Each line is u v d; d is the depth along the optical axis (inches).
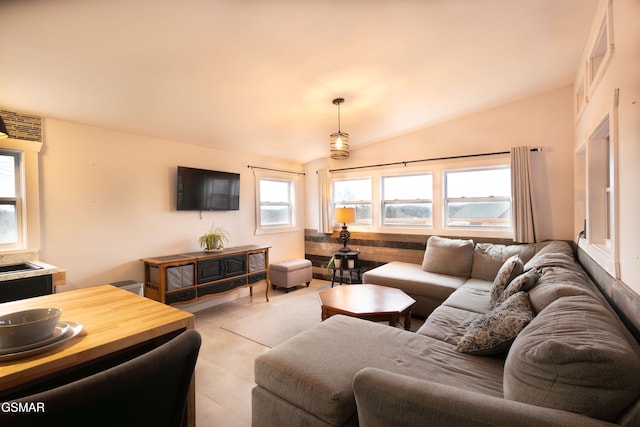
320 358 63.1
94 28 70.8
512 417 34.1
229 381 89.1
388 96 127.6
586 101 94.3
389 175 188.2
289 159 211.8
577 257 124.5
